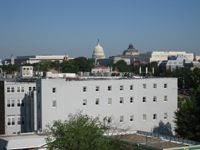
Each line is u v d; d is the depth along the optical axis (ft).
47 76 382.22
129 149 192.03
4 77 406.21
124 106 297.94
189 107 305.53
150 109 309.63
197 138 278.46
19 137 223.51
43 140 217.15
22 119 295.69
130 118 301.22
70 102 276.62
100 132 197.26
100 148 182.19
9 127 291.99
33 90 298.56
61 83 272.92
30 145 212.02
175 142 212.43
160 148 191.93
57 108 272.10
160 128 313.94
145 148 198.49
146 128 307.99
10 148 207.41
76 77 370.53
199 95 300.40
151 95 310.24
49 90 269.64
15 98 293.84
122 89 297.33
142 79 306.35
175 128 311.47
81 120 201.46
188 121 287.28
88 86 282.77
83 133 182.60
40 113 270.67
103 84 288.92
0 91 291.17
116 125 293.23
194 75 261.24
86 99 282.36
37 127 276.00
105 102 289.94
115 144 192.34
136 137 226.99
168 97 318.24
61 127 198.08
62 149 191.72
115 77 376.48
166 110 317.42
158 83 313.32
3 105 289.74
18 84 294.87
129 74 405.80
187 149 193.06
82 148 177.58
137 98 303.89
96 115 286.05
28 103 291.38
